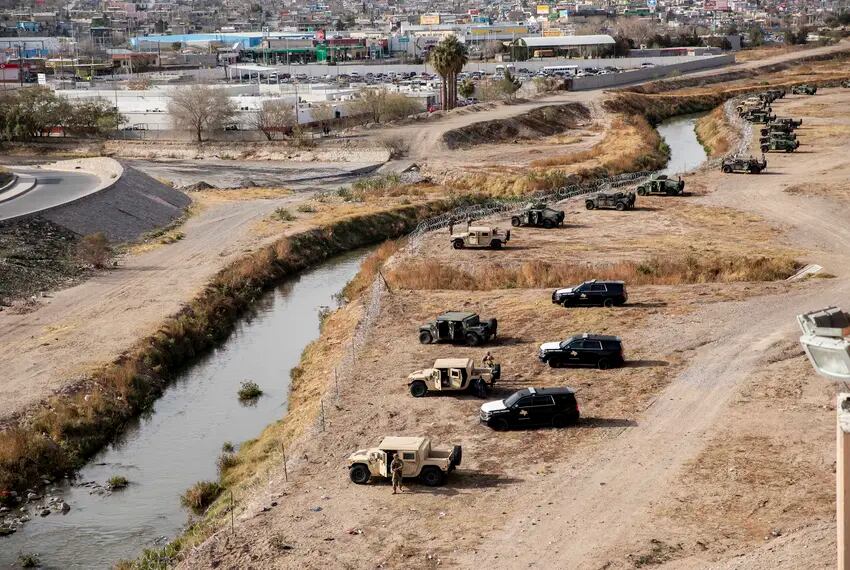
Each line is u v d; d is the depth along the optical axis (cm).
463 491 4078
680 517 3722
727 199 10500
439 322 6078
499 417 4678
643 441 4438
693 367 5334
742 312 6303
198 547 3853
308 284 8844
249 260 8931
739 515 3703
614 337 5484
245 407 5859
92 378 5991
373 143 15288
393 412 5019
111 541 4300
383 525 3834
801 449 4231
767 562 3266
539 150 15212
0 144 16912
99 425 5522
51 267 8431
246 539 3841
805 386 4928
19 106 17250
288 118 16812
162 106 19175
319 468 4462
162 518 4500
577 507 3856
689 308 6475
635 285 7319
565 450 4403
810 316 2439
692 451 4294
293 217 10744
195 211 11381
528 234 9300
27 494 4791
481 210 10681
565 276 7562
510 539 3644
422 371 5259
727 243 8506
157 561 3881
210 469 5012
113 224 10000
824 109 17562
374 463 4219
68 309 7444
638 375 5281
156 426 5641
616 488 3997
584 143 15838
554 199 11175
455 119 17238
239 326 7619
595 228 9438
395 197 11900
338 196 11988
